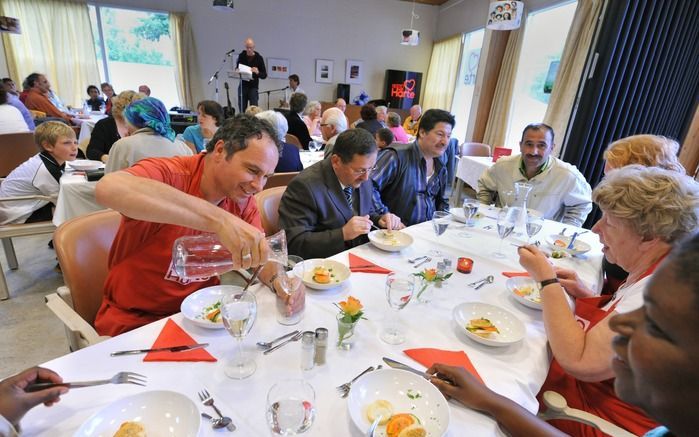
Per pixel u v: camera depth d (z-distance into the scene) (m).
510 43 5.26
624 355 0.41
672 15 2.71
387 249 1.42
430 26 8.24
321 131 5.13
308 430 0.61
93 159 3.08
